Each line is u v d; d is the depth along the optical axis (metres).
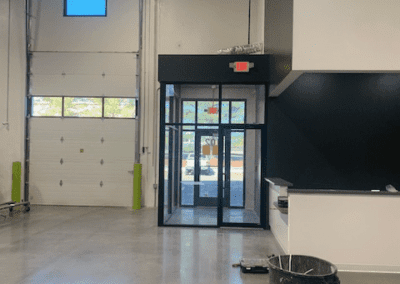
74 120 8.65
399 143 6.16
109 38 8.55
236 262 4.28
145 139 8.53
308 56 4.09
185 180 6.60
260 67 6.23
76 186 8.61
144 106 8.53
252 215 6.43
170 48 8.47
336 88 6.27
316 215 4.07
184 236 5.60
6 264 4.07
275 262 2.67
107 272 3.82
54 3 8.59
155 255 4.51
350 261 4.01
